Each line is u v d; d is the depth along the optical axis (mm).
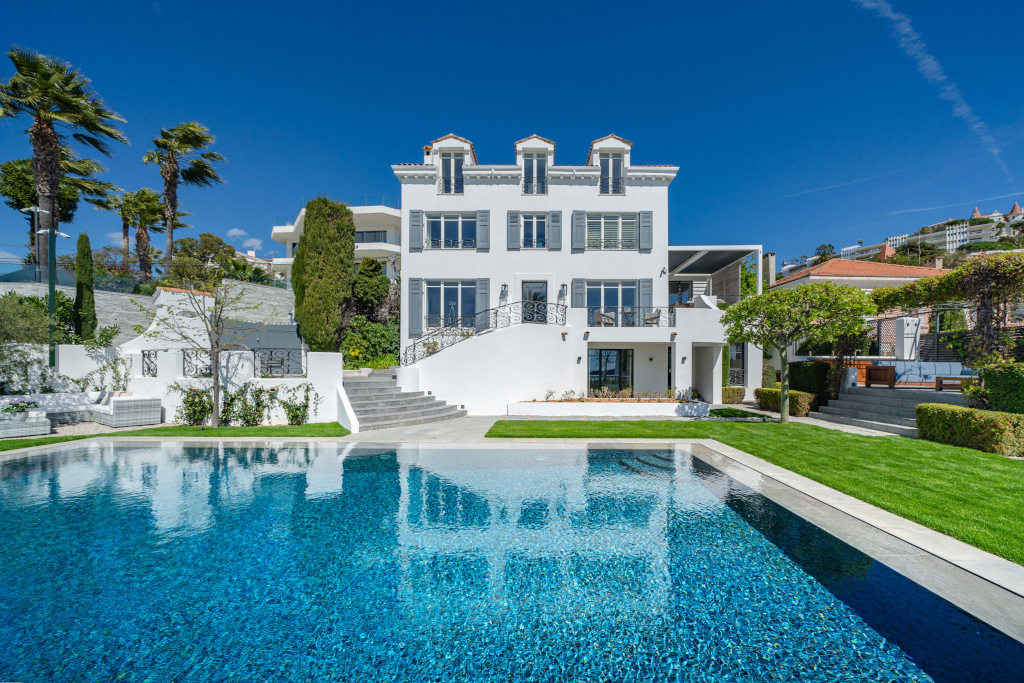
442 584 4406
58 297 16547
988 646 3309
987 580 4094
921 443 9695
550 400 15438
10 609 3951
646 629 3676
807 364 15398
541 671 3189
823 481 7090
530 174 19484
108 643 3518
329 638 3592
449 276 18984
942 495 6262
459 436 11125
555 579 4492
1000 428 8500
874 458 8430
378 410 12977
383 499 6871
